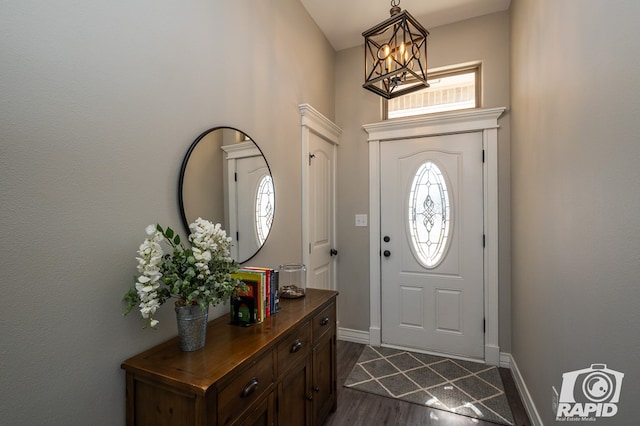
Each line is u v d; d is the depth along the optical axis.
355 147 3.11
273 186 2.03
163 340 1.24
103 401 1.02
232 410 1.04
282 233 2.18
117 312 1.07
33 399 0.85
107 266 1.04
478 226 2.68
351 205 3.12
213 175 1.51
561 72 1.41
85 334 0.98
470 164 2.70
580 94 1.21
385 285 2.99
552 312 1.53
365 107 3.07
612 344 1.00
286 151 2.23
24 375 0.83
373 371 2.47
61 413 0.91
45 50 0.88
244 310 1.42
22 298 0.83
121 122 1.10
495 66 2.61
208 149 1.48
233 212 1.65
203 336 1.17
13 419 0.81
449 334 2.77
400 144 2.94
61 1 0.93
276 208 2.10
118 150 1.08
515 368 2.35
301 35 2.47
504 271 2.58
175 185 1.32
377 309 2.99
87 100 0.99
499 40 2.60
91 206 1.00
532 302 1.89
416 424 1.85
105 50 1.05
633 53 0.87
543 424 1.67
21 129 0.83
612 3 0.97
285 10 2.24
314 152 2.69
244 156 1.75
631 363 0.90
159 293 1.09
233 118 1.68
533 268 1.86
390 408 2.00
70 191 0.94
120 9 1.10
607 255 1.02
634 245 0.88
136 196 1.15
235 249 1.66
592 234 1.12
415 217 2.89
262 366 1.20
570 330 1.32
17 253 0.82
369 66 3.04
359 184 3.09
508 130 2.56
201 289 1.07
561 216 1.42
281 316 1.51
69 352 0.93
